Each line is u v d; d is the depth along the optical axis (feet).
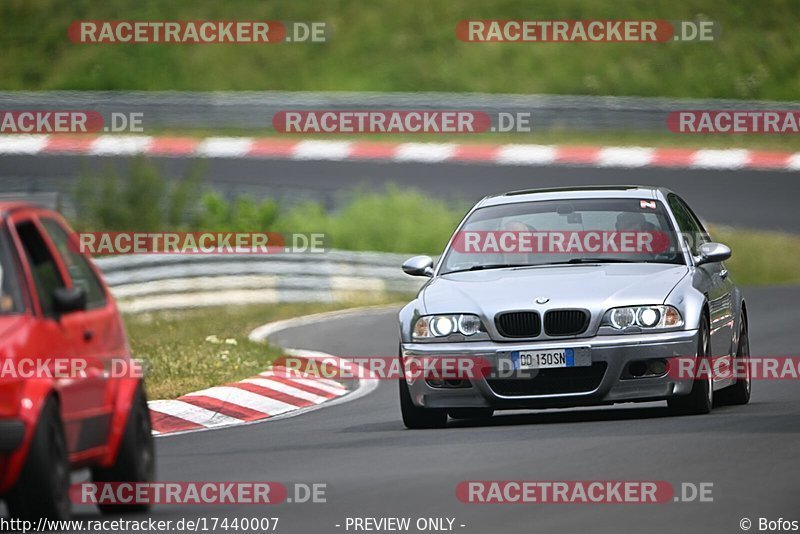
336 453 121.19
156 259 274.16
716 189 416.26
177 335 234.17
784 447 109.19
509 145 454.40
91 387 93.04
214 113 477.77
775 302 268.41
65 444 87.92
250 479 108.88
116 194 317.01
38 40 568.00
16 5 588.50
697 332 131.23
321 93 492.95
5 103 468.75
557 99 482.69
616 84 541.75
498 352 130.31
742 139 472.85
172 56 555.69
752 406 144.56
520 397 130.00
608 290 132.46
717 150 451.12
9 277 89.40
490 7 577.84
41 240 94.94
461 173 426.51
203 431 150.41
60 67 553.23
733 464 102.22
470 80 541.34
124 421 97.60
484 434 126.52
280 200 375.25
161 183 322.55
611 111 476.54
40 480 84.23
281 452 125.39
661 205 147.02
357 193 381.81
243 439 139.44
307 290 297.74
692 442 113.29
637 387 129.59
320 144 457.27
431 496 94.58
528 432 125.70
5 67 554.46
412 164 437.58
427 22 572.92
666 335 130.11
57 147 443.32
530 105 476.95
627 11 575.79
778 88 549.95
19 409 83.35
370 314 274.57
